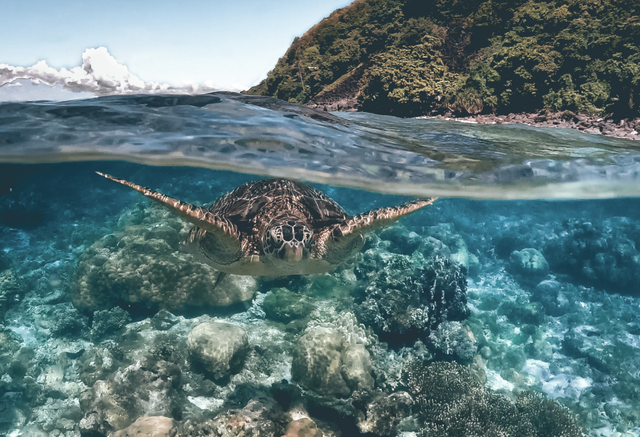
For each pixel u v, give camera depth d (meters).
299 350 9.60
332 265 6.21
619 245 18.98
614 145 10.33
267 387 9.20
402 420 8.80
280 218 5.55
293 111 9.46
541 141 10.52
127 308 12.01
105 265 12.01
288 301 12.49
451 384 9.32
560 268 19.95
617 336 14.80
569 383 12.38
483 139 10.10
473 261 19.22
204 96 8.80
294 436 7.13
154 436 6.98
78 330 11.84
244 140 9.01
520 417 9.11
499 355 12.70
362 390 8.94
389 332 10.93
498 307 16.02
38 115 7.84
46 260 16.67
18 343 11.30
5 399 9.46
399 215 5.14
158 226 13.81
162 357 9.54
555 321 15.88
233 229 5.16
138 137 9.02
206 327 9.85
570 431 9.02
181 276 11.99
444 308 11.93
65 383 10.05
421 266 12.19
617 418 10.88
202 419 7.79
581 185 12.47
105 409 8.04
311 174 11.75
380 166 10.44
